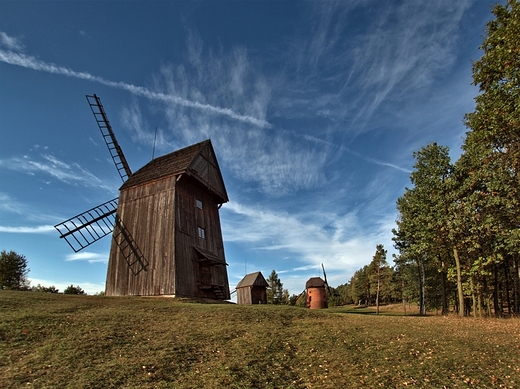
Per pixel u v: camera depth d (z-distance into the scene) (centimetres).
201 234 3142
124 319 1516
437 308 4841
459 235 2786
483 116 2056
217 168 3706
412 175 3309
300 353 1208
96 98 3997
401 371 1035
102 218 3309
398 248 4422
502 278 4003
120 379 851
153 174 3156
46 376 835
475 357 1207
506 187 2208
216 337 1318
